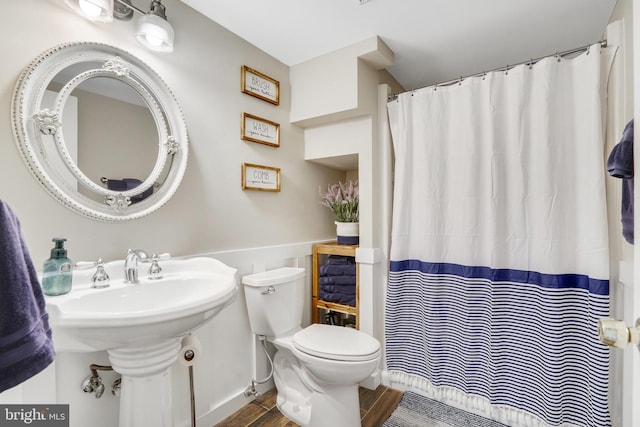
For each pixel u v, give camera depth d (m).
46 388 0.98
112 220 1.15
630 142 0.68
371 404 1.75
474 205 1.64
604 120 1.35
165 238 1.34
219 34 1.59
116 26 1.19
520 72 1.51
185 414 1.41
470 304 1.65
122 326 0.81
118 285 1.08
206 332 1.50
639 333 0.46
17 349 0.66
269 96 1.88
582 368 1.39
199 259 1.35
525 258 1.52
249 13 1.51
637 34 0.51
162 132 1.31
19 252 0.70
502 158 1.57
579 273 1.40
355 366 1.36
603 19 1.58
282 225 1.98
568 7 1.48
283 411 1.62
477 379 1.64
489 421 1.58
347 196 2.18
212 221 1.54
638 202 0.51
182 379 1.39
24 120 0.95
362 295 1.97
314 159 2.16
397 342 1.92
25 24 0.97
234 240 1.66
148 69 1.27
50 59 1.01
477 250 1.65
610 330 0.48
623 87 1.28
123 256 1.20
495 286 1.57
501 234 1.57
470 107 1.64
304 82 2.00
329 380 1.41
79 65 1.08
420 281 1.84
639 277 0.50
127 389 1.02
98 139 1.13
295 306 1.79
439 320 1.76
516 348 1.53
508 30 1.68
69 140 1.05
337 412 1.43
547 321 1.44
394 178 1.96
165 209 1.34
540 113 1.46
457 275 1.71
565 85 1.43
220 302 1.00
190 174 1.44
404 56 1.96
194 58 1.47
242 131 1.69
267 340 1.73
